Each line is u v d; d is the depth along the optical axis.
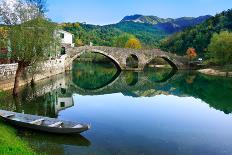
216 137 25.73
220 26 156.00
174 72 96.81
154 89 58.69
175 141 24.30
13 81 45.38
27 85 50.78
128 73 91.44
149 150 21.98
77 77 75.25
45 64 63.31
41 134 23.78
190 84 67.50
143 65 100.00
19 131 24.16
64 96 46.22
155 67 116.12
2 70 41.97
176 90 57.62
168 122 30.62
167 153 21.48
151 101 43.97
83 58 147.62
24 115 26.41
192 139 25.02
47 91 48.94
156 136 25.47
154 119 31.77
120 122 29.81
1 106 34.91
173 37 178.75
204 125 29.84
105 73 89.81
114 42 156.38
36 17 39.12
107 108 37.31
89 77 78.12
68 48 84.19
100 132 25.86
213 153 21.86
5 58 46.69
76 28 170.75
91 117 31.78
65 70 83.62
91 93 51.25
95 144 22.64
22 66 40.12
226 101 45.16
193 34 161.38
